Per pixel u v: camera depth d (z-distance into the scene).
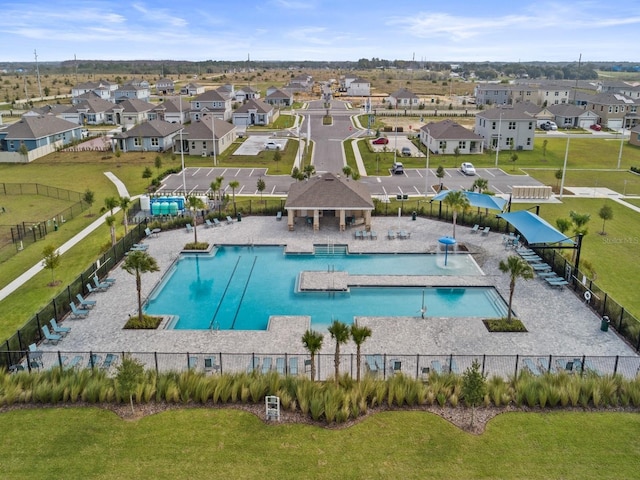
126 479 18.30
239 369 26.62
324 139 101.31
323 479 18.33
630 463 19.12
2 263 41.22
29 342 28.69
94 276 36.44
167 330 30.91
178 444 20.11
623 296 35.38
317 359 27.62
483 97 159.88
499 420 21.72
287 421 21.62
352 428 21.19
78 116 121.75
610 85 163.88
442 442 20.31
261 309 34.25
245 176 71.81
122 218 52.34
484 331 30.64
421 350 28.61
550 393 22.73
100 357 27.67
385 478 18.39
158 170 74.62
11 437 20.48
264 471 18.72
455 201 43.38
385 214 53.53
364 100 173.75
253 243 45.41
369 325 31.41
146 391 22.78
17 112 139.00
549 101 157.38
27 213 55.06
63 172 74.31
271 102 156.62
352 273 39.66
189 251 43.56
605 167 80.25
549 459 19.33
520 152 91.50
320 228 49.34
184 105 127.31
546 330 30.75
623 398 22.70
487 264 41.06
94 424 21.30
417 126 118.25
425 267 40.81
